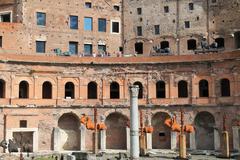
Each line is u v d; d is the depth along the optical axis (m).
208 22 86.50
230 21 84.50
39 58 77.94
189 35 87.50
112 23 90.75
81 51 87.44
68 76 79.56
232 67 75.31
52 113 76.75
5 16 85.62
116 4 91.38
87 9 88.69
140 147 66.56
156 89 81.00
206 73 77.94
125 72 81.06
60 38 85.88
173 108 78.44
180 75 79.38
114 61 81.19
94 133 67.62
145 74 80.88
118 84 81.31
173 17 89.00
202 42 85.31
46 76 78.06
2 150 69.56
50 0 85.62
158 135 79.81
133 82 80.94
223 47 85.19
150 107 79.31
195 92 78.19
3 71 74.62
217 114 75.75
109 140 80.44
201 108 77.00
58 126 78.44
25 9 83.19
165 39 89.06
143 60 81.00
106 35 89.81
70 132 79.19
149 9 90.56
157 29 89.81
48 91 79.44
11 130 72.62
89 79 80.50
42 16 84.94
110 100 80.25
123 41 91.00
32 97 76.44
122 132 80.69
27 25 82.94
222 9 85.50
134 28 90.75
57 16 86.06
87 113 78.81
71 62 79.69
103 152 70.75
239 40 84.56
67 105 77.94
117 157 60.22
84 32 88.00
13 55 75.81
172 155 66.50
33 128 74.50
